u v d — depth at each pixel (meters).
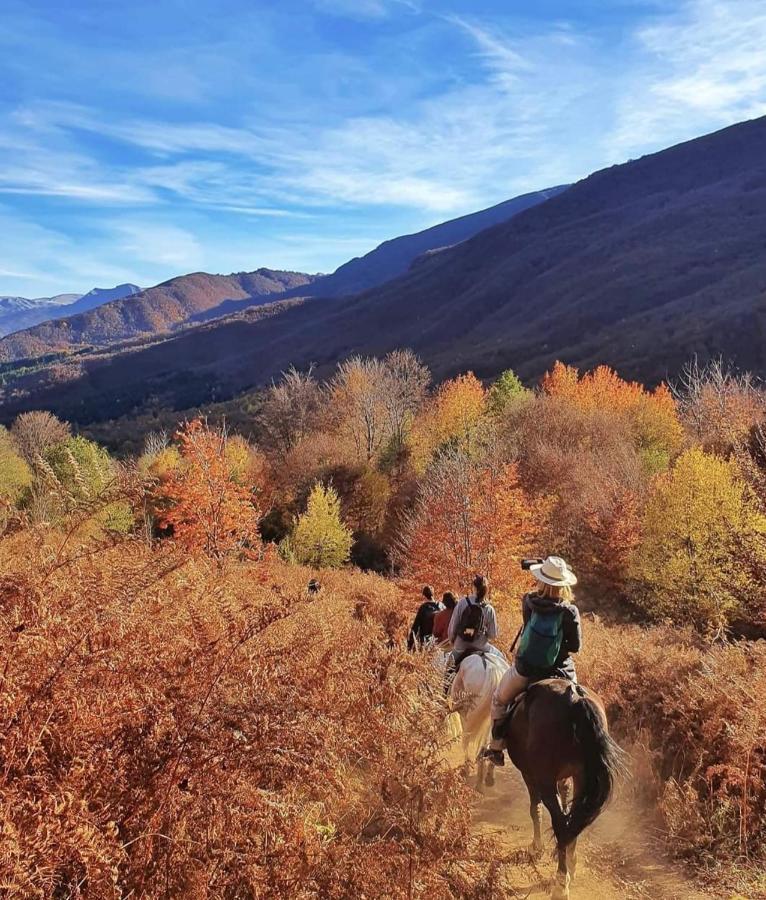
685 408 58.75
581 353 190.50
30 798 3.21
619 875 5.61
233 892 3.62
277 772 3.91
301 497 55.62
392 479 59.84
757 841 5.84
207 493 20.83
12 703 3.42
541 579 6.16
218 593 5.23
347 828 4.76
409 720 5.18
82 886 3.13
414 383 80.94
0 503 4.61
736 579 21.31
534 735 5.49
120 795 3.52
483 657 7.29
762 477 22.95
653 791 6.83
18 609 3.85
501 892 4.64
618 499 35.97
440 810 4.69
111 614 3.92
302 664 4.99
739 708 6.84
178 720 3.74
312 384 81.12
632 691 8.66
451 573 26.67
